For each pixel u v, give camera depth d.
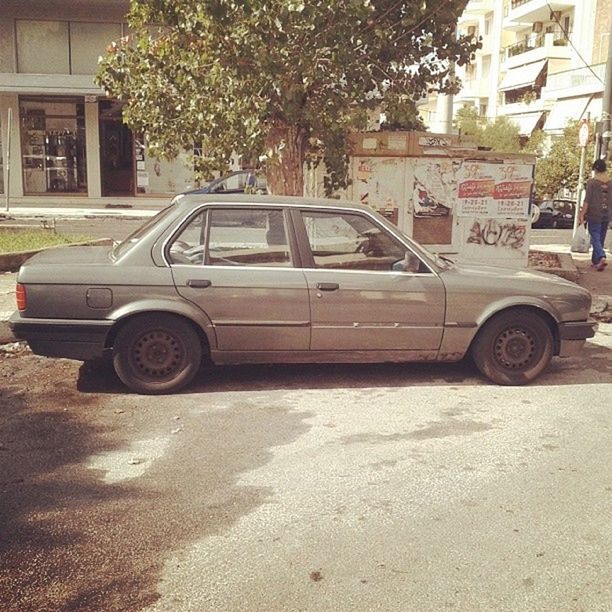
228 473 4.50
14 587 3.26
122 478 4.41
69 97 25.92
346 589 3.28
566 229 26.61
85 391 6.04
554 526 3.88
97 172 26.41
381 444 4.99
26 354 7.10
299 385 6.28
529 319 6.32
